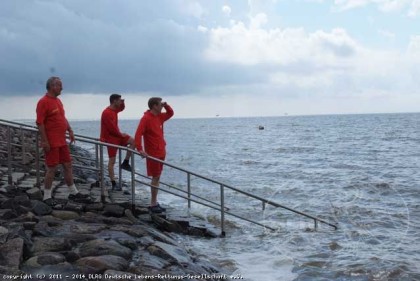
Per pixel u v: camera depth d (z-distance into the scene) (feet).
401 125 333.21
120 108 32.45
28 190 27.43
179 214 30.66
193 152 117.19
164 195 41.47
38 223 20.81
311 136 212.23
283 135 228.43
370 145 140.67
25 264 16.24
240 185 53.42
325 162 89.20
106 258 16.96
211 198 41.39
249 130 325.21
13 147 48.52
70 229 21.15
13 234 17.98
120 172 33.83
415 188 50.57
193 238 26.61
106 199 29.32
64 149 26.37
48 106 24.75
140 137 27.14
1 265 15.60
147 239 21.57
